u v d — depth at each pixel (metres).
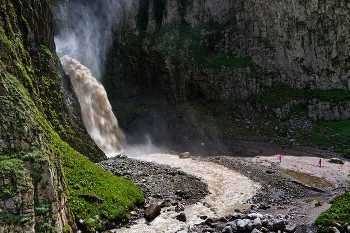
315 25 54.62
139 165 26.02
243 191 21.31
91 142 27.20
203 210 17.12
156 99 59.38
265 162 31.92
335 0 53.84
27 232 8.52
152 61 60.25
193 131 48.72
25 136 9.64
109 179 17.78
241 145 41.75
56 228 9.70
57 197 10.55
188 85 58.81
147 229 14.14
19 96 10.19
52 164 10.65
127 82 60.81
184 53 59.72
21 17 19.02
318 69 53.16
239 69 56.22
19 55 14.95
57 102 23.41
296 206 17.19
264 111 52.12
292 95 52.72
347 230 11.16
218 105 55.34
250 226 12.52
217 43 60.53
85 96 37.91
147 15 66.38
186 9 65.19
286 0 56.09
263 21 57.09
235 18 60.44
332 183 24.08
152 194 18.84
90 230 12.80
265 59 56.28
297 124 48.38
